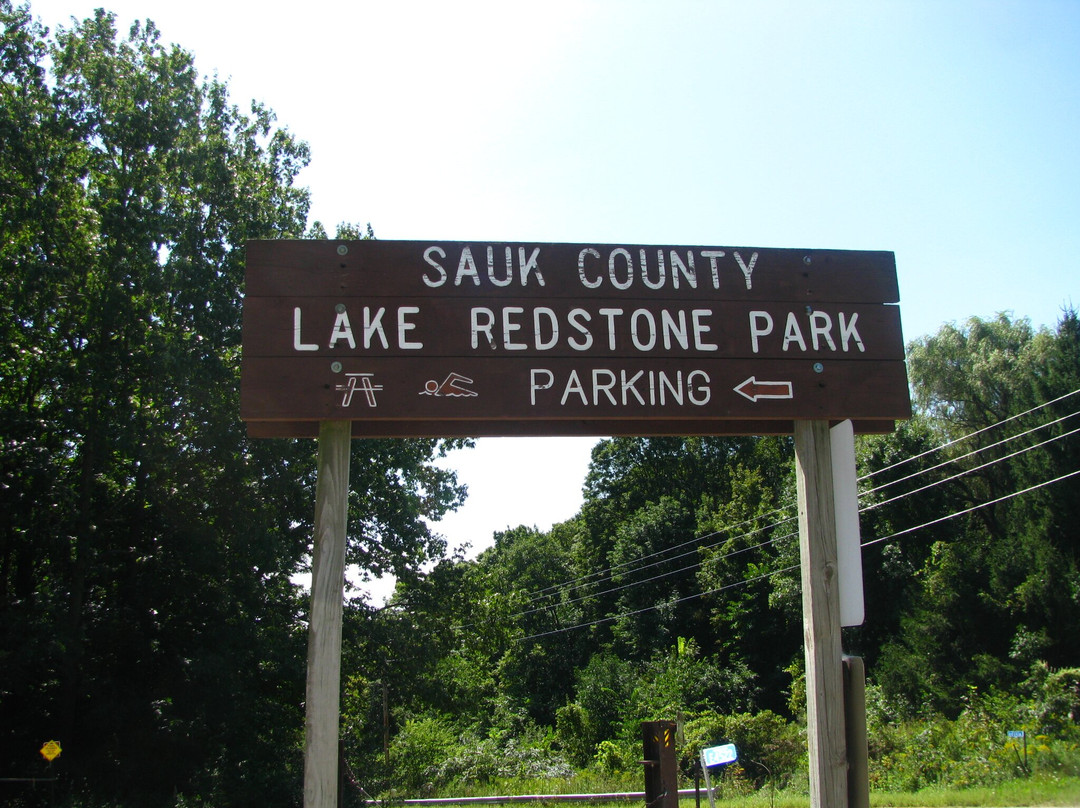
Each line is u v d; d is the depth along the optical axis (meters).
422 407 5.54
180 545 19.89
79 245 20.67
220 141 21.73
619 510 60.97
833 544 5.75
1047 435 33.56
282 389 5.48
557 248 5.91
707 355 5.87
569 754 37.72
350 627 22.17
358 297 5.66
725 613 47.66
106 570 19.72
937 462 40.62
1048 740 21.17
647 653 50.81
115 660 20.25
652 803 7.82
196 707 19.31
